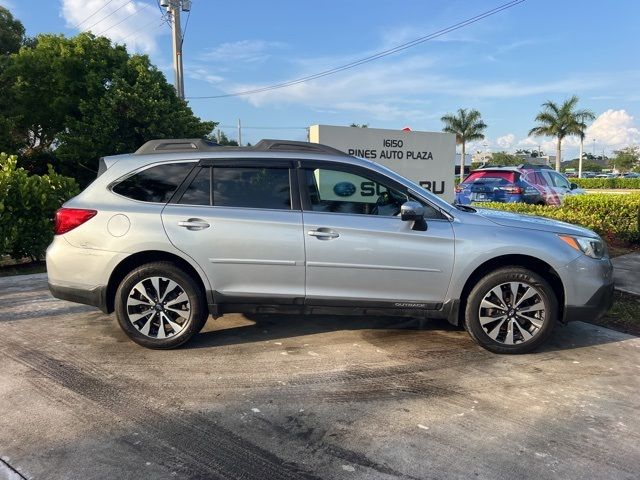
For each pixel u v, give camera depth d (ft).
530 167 44.86
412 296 14.94
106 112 52.70
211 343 16.01
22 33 80.28
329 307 15.01
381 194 15.25
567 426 11.25
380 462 9.86
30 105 60.59
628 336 17.25
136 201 15.02
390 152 35.68
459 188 46.44
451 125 161.89
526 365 14.57
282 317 18.58
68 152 54.29
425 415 11.67
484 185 43.65
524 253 14.69
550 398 12.57
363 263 14.70
